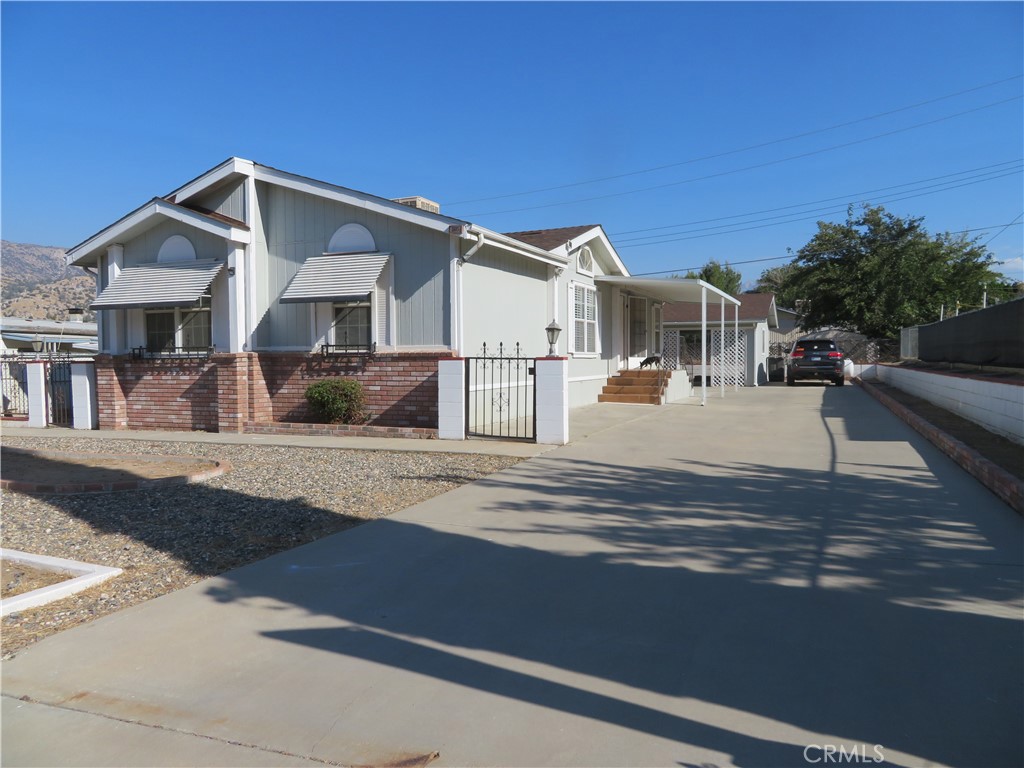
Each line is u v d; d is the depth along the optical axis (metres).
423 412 12.40
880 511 6.82
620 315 20.50
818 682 3.61
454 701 3.56
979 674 3.63
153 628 4.52
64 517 7.11
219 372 13.21
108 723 3.49
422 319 12.47
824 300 37.88
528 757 3.09
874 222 37.22
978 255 36.22
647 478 8.52
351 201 12.61
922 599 4.62
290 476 8.89
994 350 14.17
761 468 9.05
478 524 6.61
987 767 2.91
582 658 3.96
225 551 6.01
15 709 3.65
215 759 3.18
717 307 28.95
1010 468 7.89
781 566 5.32
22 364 17.23
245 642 4.30
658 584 5.02
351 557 5.75
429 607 4.73
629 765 3.01
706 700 3.48
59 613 4.83
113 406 14.41
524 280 14.91
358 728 3.37
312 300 12.50
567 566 5.43
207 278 13.33
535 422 11.26
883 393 19.73
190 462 10.22
